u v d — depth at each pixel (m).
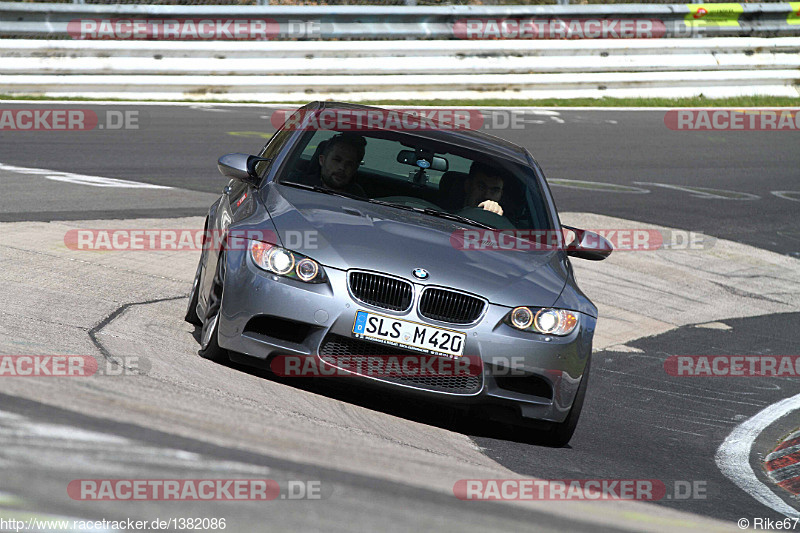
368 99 64.44
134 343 18.48
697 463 18.83
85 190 35.88
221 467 10.92
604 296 33.16
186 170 42.66
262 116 57.47
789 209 49.81
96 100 57.69
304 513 9.77
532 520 11.14
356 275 17.06
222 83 61.53
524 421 17.73
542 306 17.64
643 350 27.92
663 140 63.09
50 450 10.45
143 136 48.88
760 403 24.30
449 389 17.16
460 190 20.88
